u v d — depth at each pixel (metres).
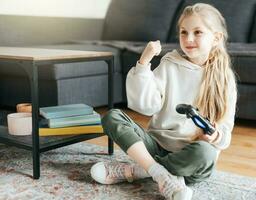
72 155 1.64
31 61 1.33
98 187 1.31
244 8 2.81
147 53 1.26
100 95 2.43
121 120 1.31
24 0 2.74
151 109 1.31
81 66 2.26
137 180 1.38
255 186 1.33
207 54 1.34
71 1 3.08
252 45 2.39
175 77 1.36
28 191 1.28
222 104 1.32
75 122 1.56
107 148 1.75
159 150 1.37
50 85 2.21
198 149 1.21
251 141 1.90
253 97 2.11
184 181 1.29
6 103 2.50
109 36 3.20
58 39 2.88
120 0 3.22
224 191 1.29
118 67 2.54
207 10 1.31
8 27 2.51
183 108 1.23
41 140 1.46
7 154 1.65
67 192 1.27
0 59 1.43
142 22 3.06
